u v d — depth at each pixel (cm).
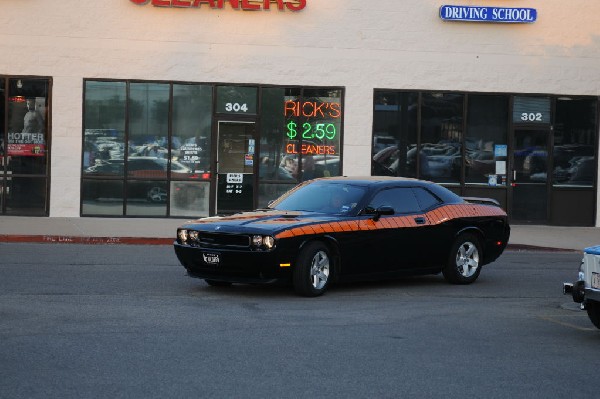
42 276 1390
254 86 2423
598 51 2530
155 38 2381
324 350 916
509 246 2067
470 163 2506
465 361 887
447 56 2480
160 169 2403
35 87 2352
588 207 2550
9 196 2358
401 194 1387
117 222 2280
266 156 2438
